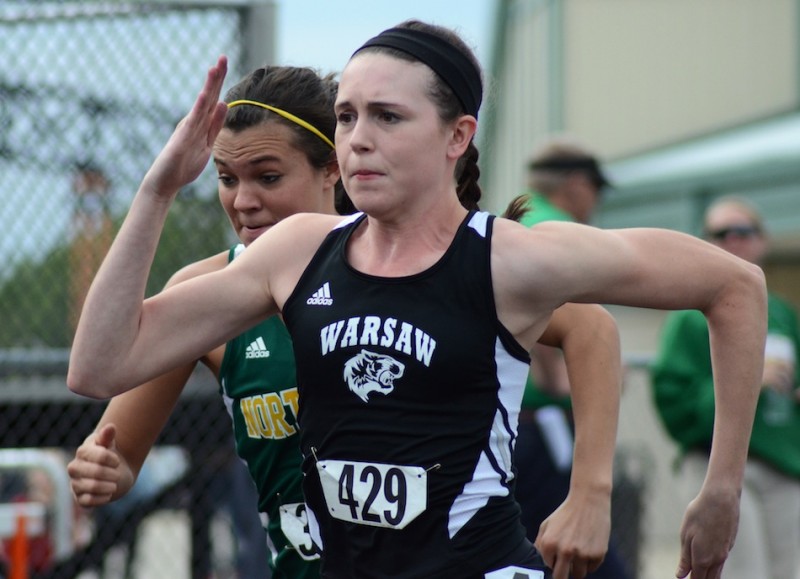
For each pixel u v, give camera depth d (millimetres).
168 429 16562
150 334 7008
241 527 16828
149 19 16250
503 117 49625
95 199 16016
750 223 19328
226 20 16609
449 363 6645
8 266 15797
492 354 6715
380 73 6699
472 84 6957
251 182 8906
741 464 7223
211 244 16328
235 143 8844
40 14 15844
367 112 6715
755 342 7062
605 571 15828
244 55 16641
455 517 6809
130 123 16172
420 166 6734
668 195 39094
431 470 6730
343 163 6832
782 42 41188
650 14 46688
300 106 8898
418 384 6688
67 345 16016
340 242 7035
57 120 15906
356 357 6754
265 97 8875
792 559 18344
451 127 6898
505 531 6977
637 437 21781
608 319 9047
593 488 8602
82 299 15969
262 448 8820
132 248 6859
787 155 33906
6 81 15719
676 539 21734
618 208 42406
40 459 13227
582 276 6750
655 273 6906
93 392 7008
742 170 35656
